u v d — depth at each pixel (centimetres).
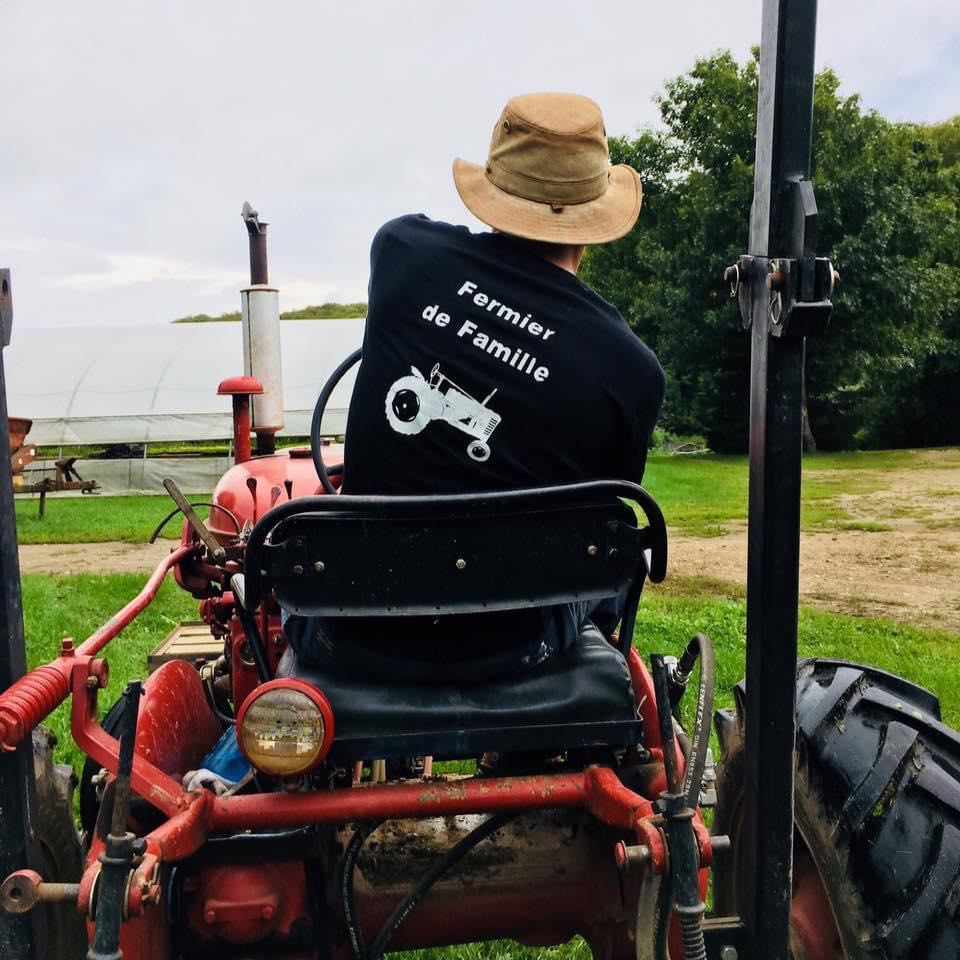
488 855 214
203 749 262
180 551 323
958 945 176
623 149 3170
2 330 162
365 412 195
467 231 204
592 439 193
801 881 213
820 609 818
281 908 195
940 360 3278
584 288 198
